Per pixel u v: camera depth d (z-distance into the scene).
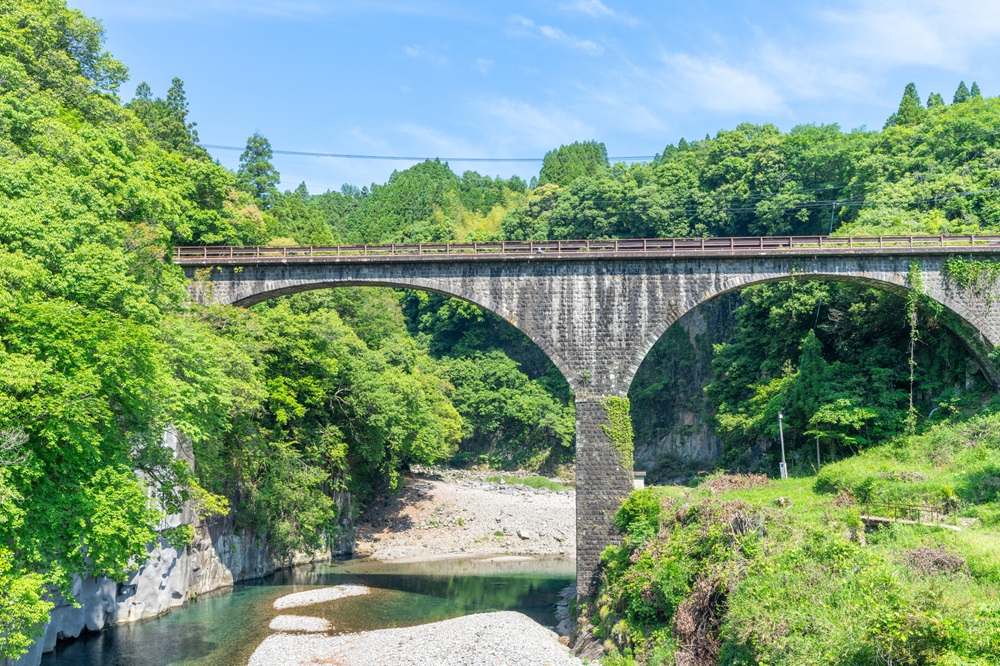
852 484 35.84
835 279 41.44
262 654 32.12
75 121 37.72
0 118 28.56
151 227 33.00
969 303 40.88
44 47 41.25
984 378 43.41
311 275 41.91
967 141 71.69
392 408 54.47
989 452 37.56
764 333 57.97
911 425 43.25
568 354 39.88
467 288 40.78
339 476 55.69
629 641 29.73
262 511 46.88
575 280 40.28
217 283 42.59
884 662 19.06
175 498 29.47
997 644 18.06
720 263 40.03
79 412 22.00
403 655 32.09
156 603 37.69
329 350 52.47
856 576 23.50
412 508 65.94
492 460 90.12
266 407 48.25
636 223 89.19
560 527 62.88
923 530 28.22
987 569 23.62
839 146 80.19
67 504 22.27
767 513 28.75
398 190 133.88
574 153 132.50
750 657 22.80
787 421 48.53
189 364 31.84
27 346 21.72
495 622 36.97
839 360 50.41
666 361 86.50
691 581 28.83
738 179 87.25
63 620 32.50
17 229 23.70
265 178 90.12
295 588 45.06
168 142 74.00
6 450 20.27
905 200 64.50
